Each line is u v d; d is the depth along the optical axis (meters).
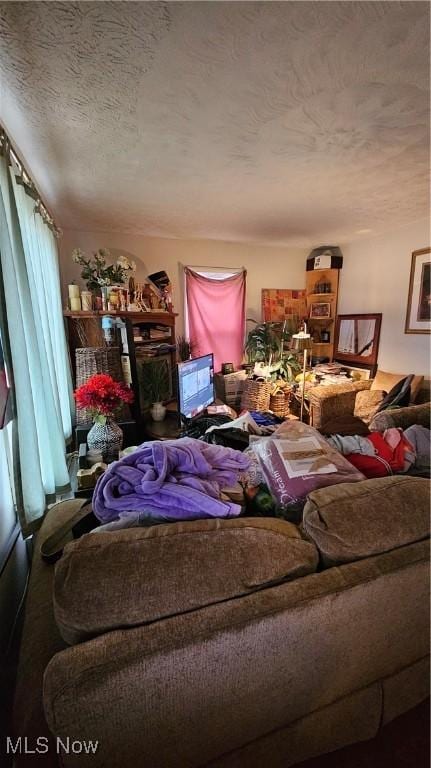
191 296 3.57
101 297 2.74
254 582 0.71
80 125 1.33
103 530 0.87
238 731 0.73
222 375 3.67
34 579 1.04
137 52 0.94
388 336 3.36
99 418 1.66
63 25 0.85
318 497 0.86
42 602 0.94
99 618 0.62
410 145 1.55
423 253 2.94
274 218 2.73
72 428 2.50
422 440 1.50
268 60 0.99
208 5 0.80
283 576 0.73
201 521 0.80
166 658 0.60
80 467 1.60
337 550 0.79
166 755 0.67
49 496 1.44
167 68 1.01
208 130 1.39
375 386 3.28
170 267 3.46
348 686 0.84
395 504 0.86
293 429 1.34
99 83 1.08
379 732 0.98
